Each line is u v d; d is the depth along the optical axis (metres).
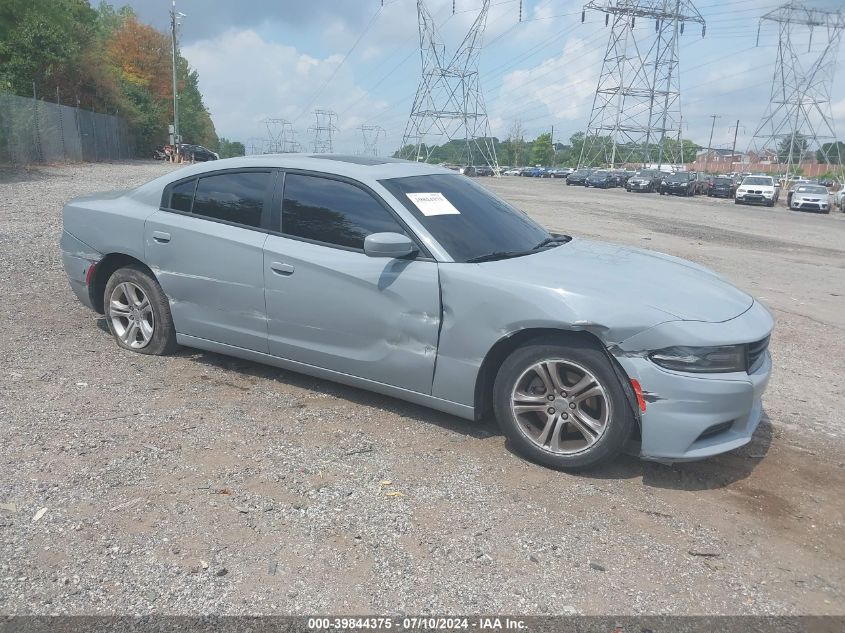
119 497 3.35
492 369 4.10
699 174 51.91
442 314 4.02
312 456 3.88
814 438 4.49
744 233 19.44
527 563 2.98
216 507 3.30
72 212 5.64
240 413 4.42
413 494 3.51
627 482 3.76
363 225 4.35
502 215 4.86
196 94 92.06
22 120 29.22
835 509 3.57
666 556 3.09
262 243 4.62
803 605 2.80
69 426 4.08
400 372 4.20
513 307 3.78
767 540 3.26
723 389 3.53
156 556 2.91
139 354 5.43
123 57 66.19
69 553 2.90
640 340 3.54
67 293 7.18
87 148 39.16
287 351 4.65
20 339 5.62
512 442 3.96
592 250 4.69
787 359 6.47
